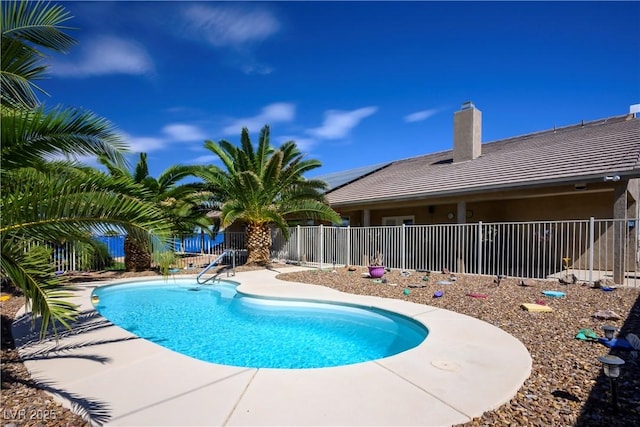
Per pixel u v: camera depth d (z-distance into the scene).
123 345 5.64
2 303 9.30
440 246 13.97
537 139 18.03
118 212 4.46
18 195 4.07
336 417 3.39
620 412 3.41
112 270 16.25
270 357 6.23
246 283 12.18
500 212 15.61
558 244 14.03
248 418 3.38
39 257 4.18
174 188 14.88
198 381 4.23
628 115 17.19
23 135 4.28
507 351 5.16
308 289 10.78
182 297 12.21
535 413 3.44
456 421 3.31
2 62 4.55
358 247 16.44
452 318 7.09
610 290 8.72
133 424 3.28
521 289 9.44
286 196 16.78
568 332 6.02
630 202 12.99
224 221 14.80
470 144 17.61
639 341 5.14
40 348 5.50
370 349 6.62
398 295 9.58
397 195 15.50
